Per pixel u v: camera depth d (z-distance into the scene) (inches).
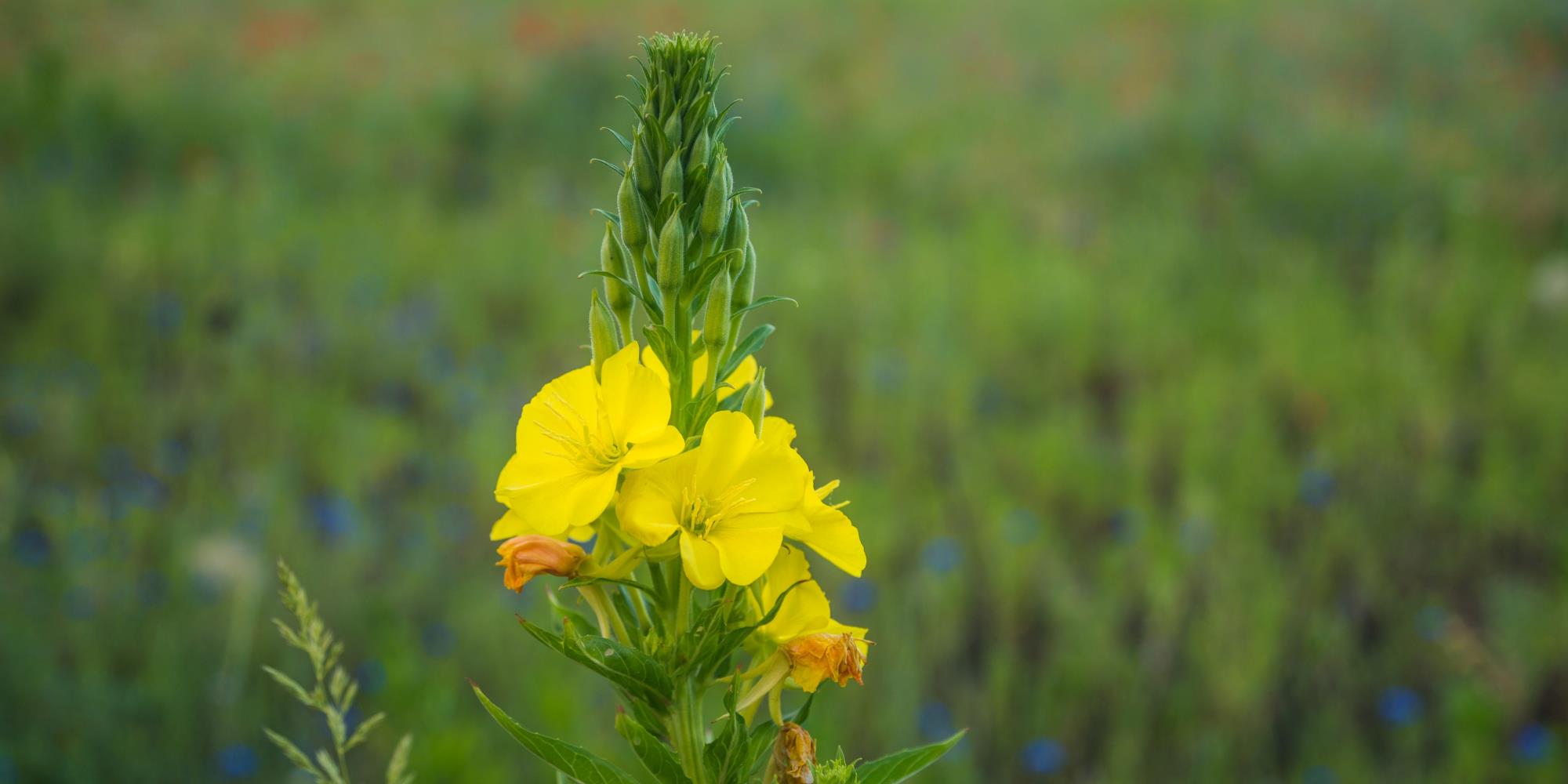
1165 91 478.9
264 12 578.9
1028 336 283.1
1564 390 252.8
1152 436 238.8
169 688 153.9
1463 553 206.7
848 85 495.2
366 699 155.9
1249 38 550.0
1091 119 454.9
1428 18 556.7
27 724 147.5
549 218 346.3
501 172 391.2
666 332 62.7
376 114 427.5
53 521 186.1
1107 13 613.0
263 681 159.2
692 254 65.2
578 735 144.0
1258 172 392.5
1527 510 215.9
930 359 259.1
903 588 185.6
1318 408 251.1
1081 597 189.6
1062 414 247.3
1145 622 185.2
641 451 58.2
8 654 154.4
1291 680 174.1
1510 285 307.9
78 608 167.0
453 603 177.3
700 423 63.4
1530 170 390.9
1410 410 249.8
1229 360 277.0
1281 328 282.8
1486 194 365.1
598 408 61.5
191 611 168.2
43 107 375.2
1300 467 230.7
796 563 63.4
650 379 60.8
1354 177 375.6
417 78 482.3
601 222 347.9
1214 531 203.2
